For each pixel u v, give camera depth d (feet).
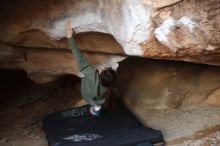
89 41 16.76
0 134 19.62
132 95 19.80
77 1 15.31
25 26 17.17
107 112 19.20
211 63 14.01
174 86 18.78
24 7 16.92
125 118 18.62
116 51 16.83
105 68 17.03
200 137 16.24
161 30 13.02
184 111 18.52
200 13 12.47
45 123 19.27
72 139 17.10
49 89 23.50
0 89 24.06
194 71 18.54
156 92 19.17
